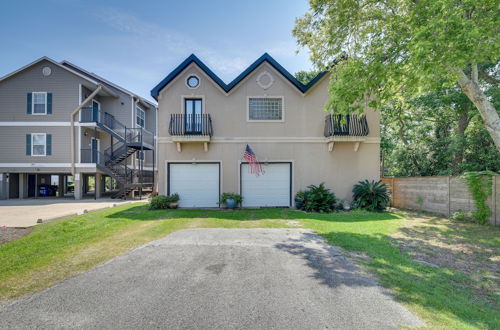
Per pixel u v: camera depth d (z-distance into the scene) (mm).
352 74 6996
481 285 3326
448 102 12680
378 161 10781
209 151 10750
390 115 16781
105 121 17078
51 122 15695
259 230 6406
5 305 2723
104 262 4094
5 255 4367
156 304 2766
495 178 7094
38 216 8734
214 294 3004
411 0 6703
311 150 10828
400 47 6328
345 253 4586
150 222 7414
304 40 8930
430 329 2312
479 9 5531
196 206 10758
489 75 10047
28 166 15555
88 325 2367
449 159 13594
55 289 3117
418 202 9992
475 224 7266
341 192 10742
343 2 7316
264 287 3203
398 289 3150
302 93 10812
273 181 10805
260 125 10820
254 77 10883
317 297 2938
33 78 15805
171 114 10609
